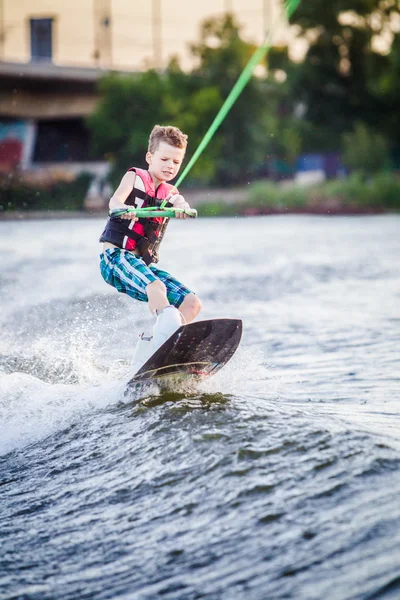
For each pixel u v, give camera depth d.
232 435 13.02
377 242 63.69
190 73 136.00
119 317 28.19
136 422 14.44
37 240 66.12
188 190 130.50
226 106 16.02
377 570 8.86
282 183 136.50
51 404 16.00
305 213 119.12
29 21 148.38
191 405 14.96
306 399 16.45
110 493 11.91
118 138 124.94
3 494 12.48
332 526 9.92
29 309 29.83
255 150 134.38
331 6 162.88
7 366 19.03
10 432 14.96
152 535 10.47
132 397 15.99
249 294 35.12
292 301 32.94
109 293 34.28
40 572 9.97
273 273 42.94
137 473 12.38
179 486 11.69
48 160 134.12
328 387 17.72
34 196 115.94
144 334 16.48
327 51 166.62
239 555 9.61
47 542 10.72
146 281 16.09
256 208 120.62
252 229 84.88
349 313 29.45
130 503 11.51
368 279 39.88
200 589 9.04
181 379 16.48
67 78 131.38
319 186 128.75
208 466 12.05
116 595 9.21
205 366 16.45
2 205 113.94
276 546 9.66
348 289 36.41
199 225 94.56
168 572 9.52
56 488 12.45
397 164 166.38
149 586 9.29
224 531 10.23
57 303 31.48
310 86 168.00
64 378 17.97
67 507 11.73
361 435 12.77
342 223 94.56
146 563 9.80
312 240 67.19
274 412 14.34
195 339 15.42
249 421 13.72
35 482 12.81
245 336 25.33
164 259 51.25
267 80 144.25
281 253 54.66
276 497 10.84
